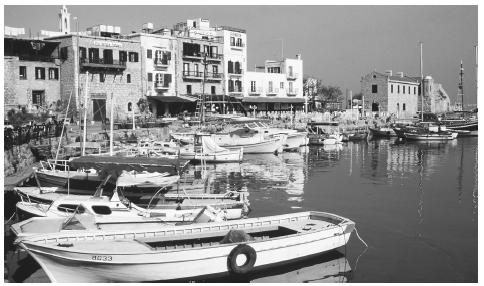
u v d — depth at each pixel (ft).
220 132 166.71
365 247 61.77
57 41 189.37
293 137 189.26
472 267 54.90
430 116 293.43
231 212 72.64
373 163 147.33
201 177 119.24
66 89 188.75
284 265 54.95
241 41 264.52
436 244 62.90
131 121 184.44
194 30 249.14
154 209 67.51
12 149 90.48
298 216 63.36
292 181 113.50
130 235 54.39
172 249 49.88
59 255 48.14
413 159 157.17
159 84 220.84
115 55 201.57
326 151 185.06
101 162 69.51
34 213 64.18
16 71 172.24
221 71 253.03
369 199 91.86
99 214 62.69
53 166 91.40
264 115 256.93
